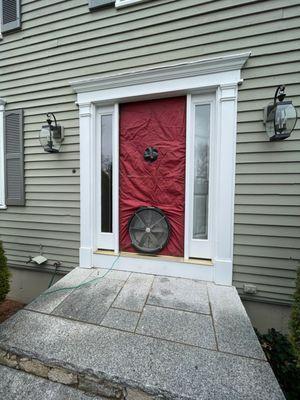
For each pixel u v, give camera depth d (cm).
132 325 186
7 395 156
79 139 294
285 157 223
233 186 236
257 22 223
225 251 242
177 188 264
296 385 181
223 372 144
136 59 263
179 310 203
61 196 310
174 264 260
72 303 214
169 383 138
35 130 320
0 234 349
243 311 202
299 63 215
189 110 251
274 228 230
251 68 227
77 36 288
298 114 218
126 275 267
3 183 345
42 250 326
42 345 167
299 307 164
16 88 328
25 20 315
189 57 244
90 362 153
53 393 153
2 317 304
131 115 277
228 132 234
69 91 296
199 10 238
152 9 254
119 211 287
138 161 277
